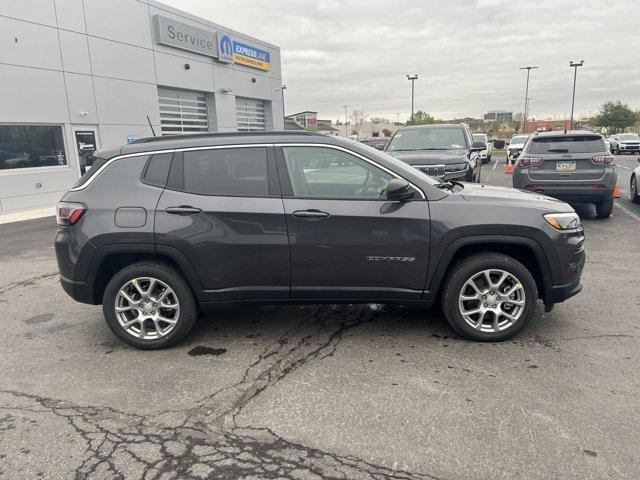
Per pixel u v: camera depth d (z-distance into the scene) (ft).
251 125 86.58
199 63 68.44
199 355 13.46
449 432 9.63
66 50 47.70
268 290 13.53
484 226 12.97
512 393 10.98
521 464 8.67
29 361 13.39
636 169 37.96
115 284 13.57
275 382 11.80
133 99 56.29
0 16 41.75
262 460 8.96
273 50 89.04
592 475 8.35
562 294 13.58
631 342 13.48
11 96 42.96
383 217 13.05
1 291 20.21
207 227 13.15
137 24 56.49
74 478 8.61
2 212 43.14
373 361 12.75
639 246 24.41
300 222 13.10
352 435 9.63
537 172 30.14
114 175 13.71
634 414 10.07
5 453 9.34
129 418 10.44
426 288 13.46
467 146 33.04
